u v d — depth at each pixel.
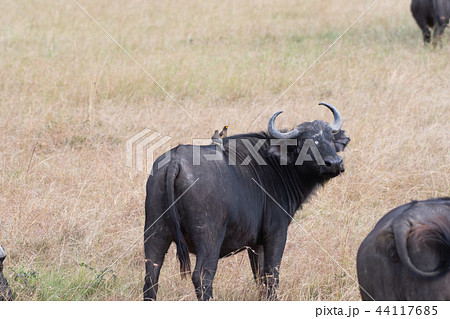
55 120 37.41
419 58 49.25
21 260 23.36
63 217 26.52
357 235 24.98
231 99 43.06
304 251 24.45
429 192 28.88
